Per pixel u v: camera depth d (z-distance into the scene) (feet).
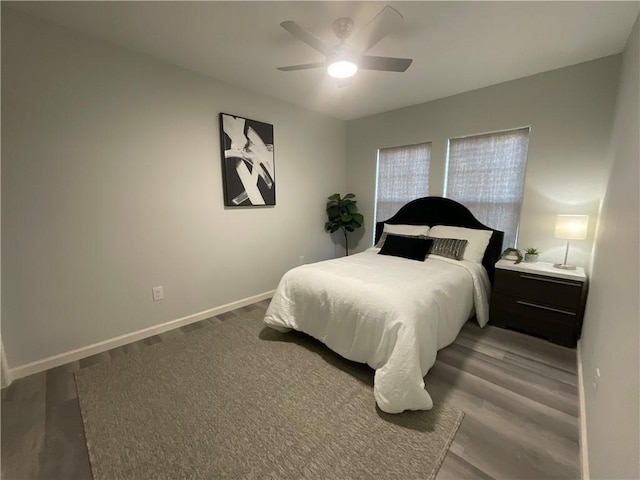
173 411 5.46
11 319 6.35
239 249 10.64
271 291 11.97
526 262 9.08
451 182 11.39
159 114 8.16
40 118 6.33
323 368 6.81
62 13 6.02
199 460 4.45
